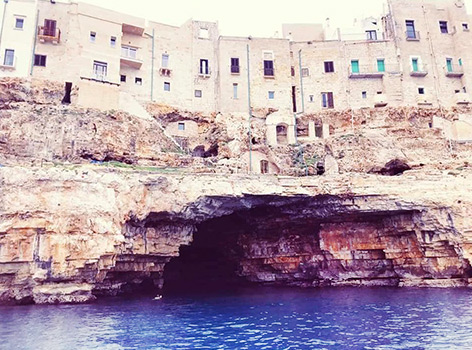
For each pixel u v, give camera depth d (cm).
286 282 3753
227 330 1789
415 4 5325
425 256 3112
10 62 3962
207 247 4103
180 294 3234
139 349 1466
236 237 3875
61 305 2427
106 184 2658
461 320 1814
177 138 4547
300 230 3638
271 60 5056
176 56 4866
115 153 3588
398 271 3300
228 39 5025
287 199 3203
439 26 5291
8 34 4006
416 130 4259
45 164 2816
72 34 4172
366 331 1689
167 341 1587
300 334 1680
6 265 2356
